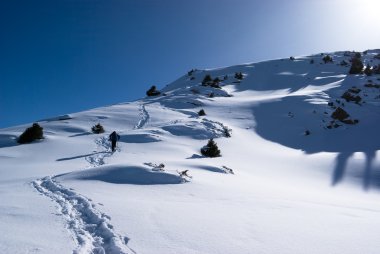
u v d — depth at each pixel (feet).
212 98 209.56
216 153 96.48
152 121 150.51
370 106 172.45
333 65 299.79
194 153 98.89
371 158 89.04
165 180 47.55
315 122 155.22
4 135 114.42
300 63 320.09
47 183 44.57
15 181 48.39
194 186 45.85
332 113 160.56
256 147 118.21
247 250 20.63
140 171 48.80
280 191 50.55
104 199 33.60
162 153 93.71
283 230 25.30
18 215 25.96
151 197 37.11
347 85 210.38
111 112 169.17
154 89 262.88
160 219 26.61
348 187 68.39
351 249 21.33
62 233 22.34
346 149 123.03
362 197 58.54
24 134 108.47
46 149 98.17
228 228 25.14
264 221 27.91
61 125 137.69
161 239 21.90
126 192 39.34
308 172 82.38
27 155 90.74
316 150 121.60
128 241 21.25
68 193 37.09
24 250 18.51
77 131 130.31
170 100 202.18
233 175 64.85
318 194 54.75
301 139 137.28
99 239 21.93
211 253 19.89
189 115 165.78
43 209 28.60
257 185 54.85
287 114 167.53
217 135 126.52
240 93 244.63
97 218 26.09
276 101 187.52
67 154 90.79
